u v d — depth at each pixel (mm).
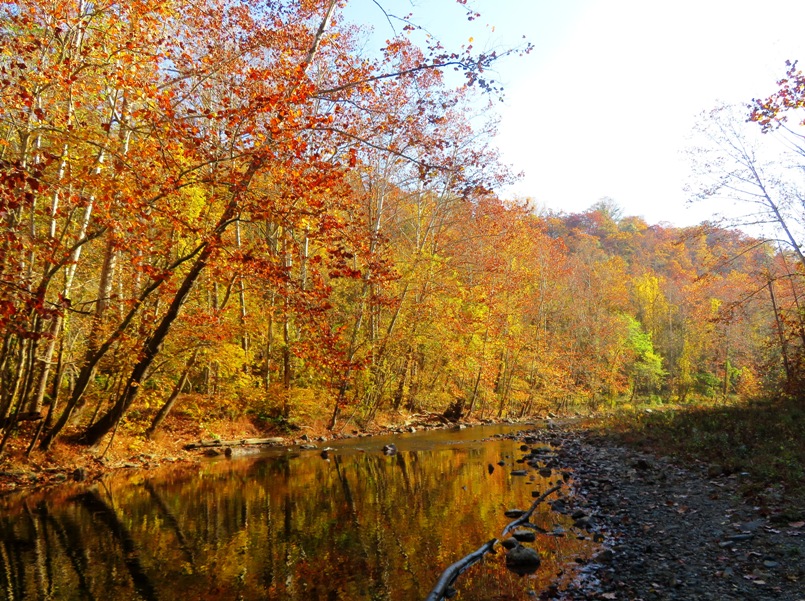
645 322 58219
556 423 29281
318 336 11781
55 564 6762
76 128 11016
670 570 5941
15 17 10000
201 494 10969
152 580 6215
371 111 13531
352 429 24312
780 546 6180
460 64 10633
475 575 6152
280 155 10219
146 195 10328
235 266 11492
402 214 30109
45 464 12719
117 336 12961
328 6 13461
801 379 16766
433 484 11789
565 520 8469
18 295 8562
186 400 19562
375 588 5902
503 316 34750
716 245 21578
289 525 8500
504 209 30688
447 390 35625
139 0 10445
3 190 7688
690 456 11773
